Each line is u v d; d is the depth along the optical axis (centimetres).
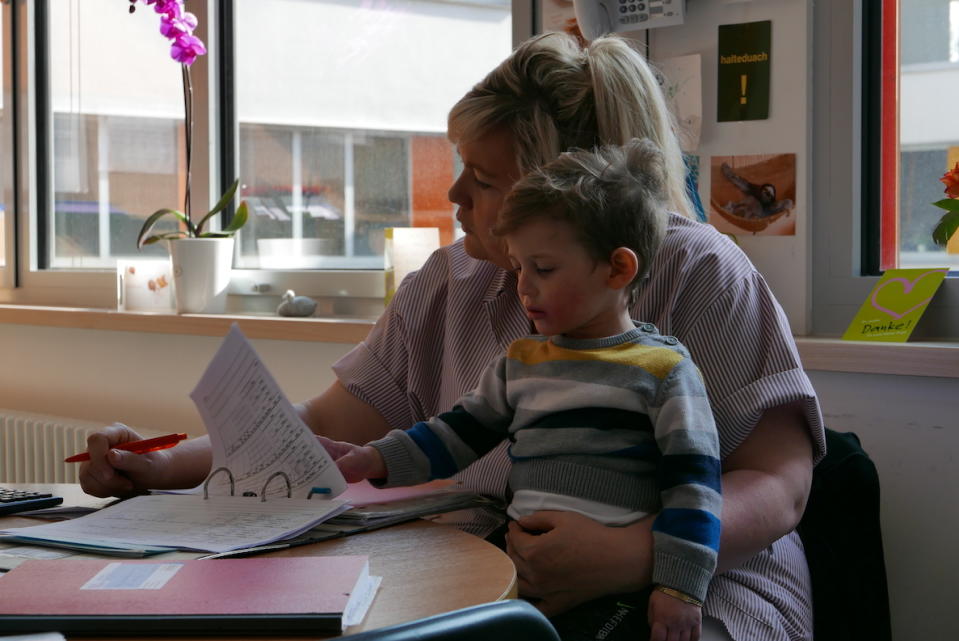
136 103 288
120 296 264
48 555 85
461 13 216
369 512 99
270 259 258
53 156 313
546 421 102
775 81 165
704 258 115
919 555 148
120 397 267
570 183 99
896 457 149
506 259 120
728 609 102
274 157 256
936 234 150
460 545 91
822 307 167
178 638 67
